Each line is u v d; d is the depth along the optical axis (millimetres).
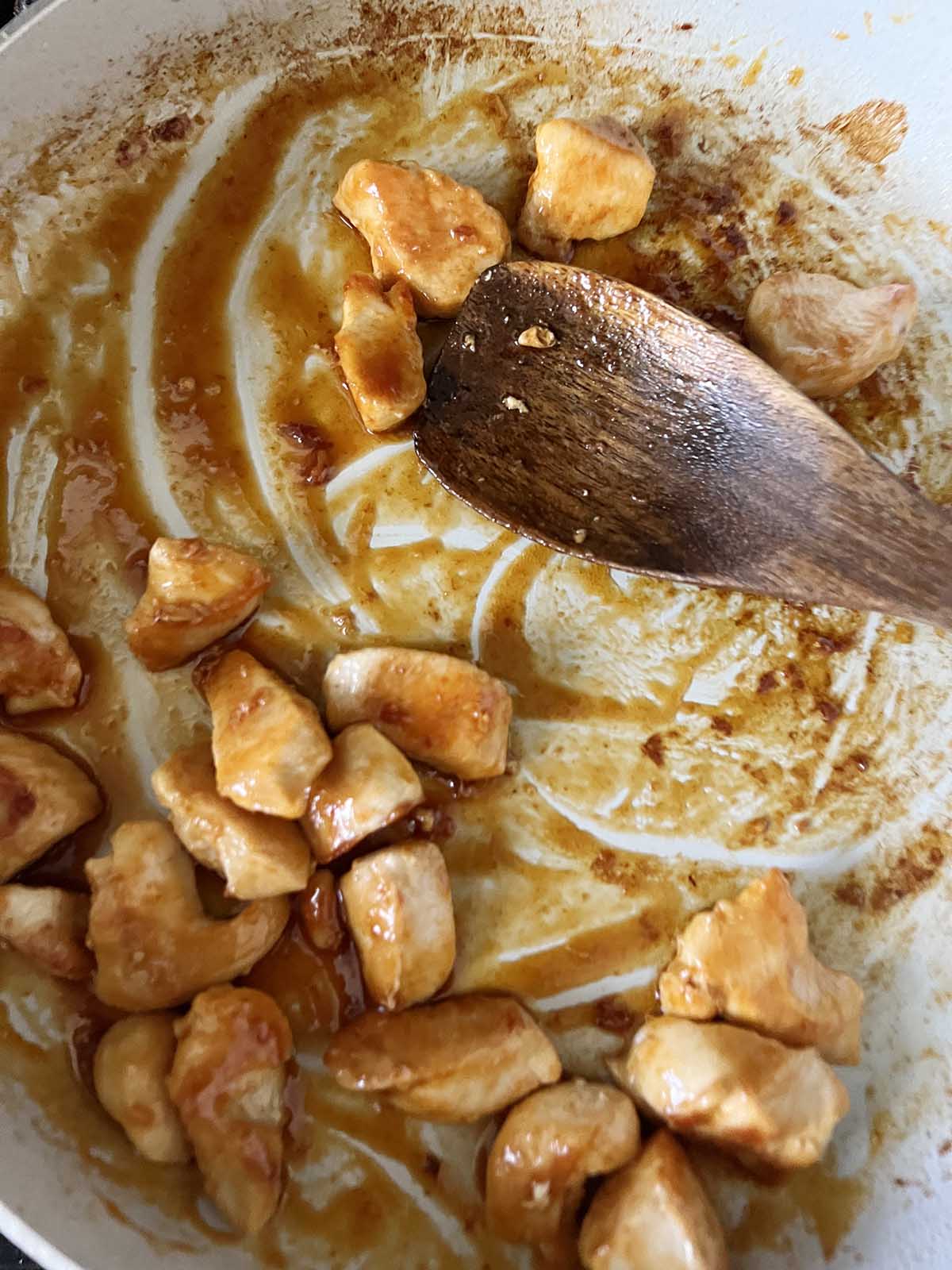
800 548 235
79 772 230
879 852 247
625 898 240
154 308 259
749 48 268
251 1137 203
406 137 274
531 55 272
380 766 219
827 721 253
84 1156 199
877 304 254
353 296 252
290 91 266
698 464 241
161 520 250
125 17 236
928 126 268
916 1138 225
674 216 278
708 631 257
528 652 252
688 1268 197
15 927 205
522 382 248
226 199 265
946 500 266
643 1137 223
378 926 215
